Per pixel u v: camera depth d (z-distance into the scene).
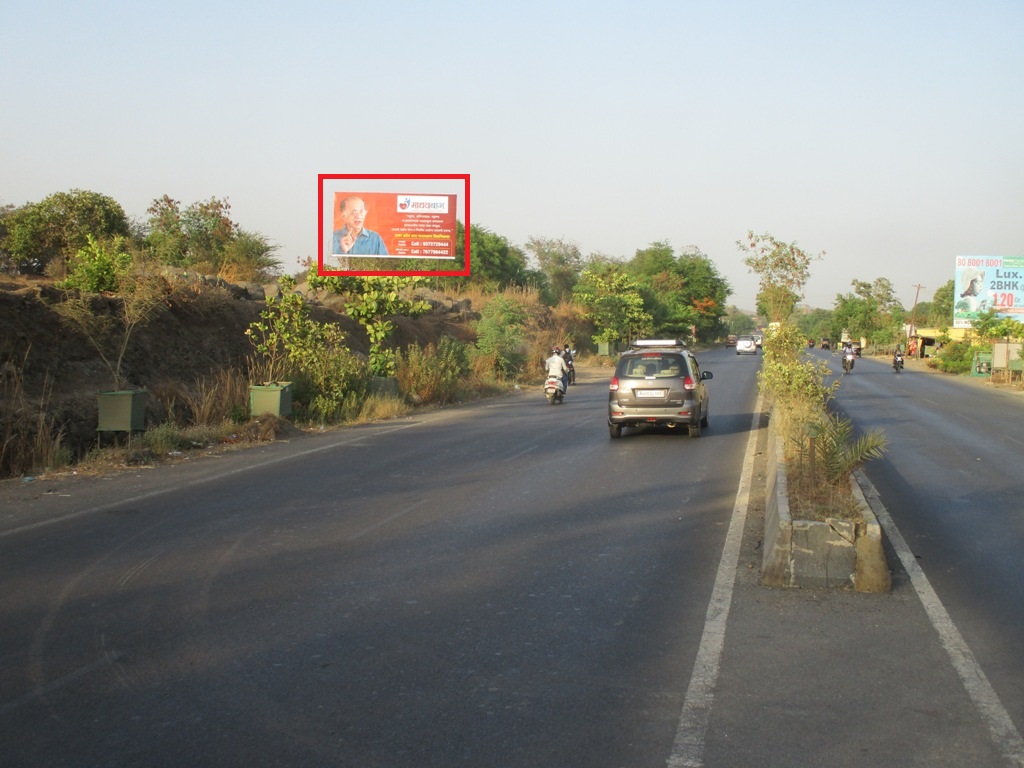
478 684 5.04
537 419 20.67
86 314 15.55
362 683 5.06
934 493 11.02
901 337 87.06
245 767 4.09
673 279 98.62
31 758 4.16
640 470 12.77
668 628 6.01
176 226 31.92
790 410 16.28
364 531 8.84
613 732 4.44
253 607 6.42
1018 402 26.72
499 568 7.50
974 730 4.48
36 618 6.14
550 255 92.38
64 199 28.55
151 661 5.37
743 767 4.09
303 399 19.56
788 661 5.40
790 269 27.84
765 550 7.74
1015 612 6.36
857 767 4.09
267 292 26.69
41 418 12.93
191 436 15.01
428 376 25.06
